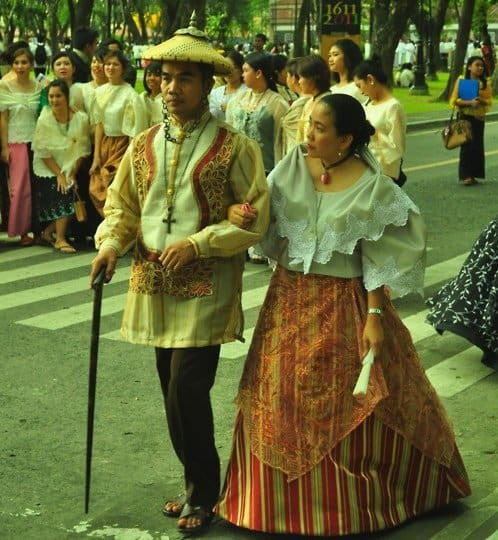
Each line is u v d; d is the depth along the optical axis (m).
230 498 4.32
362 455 4.18
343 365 4.16
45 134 9.98
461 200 13.19
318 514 4.15
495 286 6.24
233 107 9.38
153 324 4.22
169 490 4.83
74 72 10.83
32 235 10.87
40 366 6.65
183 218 4.14
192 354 4.19
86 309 7.99
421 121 24.12
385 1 24.86
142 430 5.57
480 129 14.48
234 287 4.25
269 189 4.22
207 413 4.25
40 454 5.26
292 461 4.14
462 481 4.49
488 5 45.97
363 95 8.31
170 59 4.02
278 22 69.12
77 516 4.57
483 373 6.52
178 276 4.15
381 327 4.16
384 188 4.17
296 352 4.19
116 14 50.28
